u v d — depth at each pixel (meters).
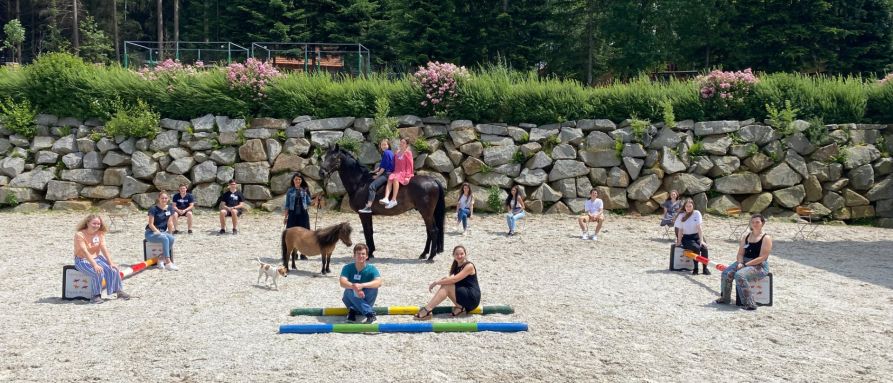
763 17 34.56
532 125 19.81
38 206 18.58
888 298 9.86
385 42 43.41
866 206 18.59
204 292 9.75
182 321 8.22
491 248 13.96
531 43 38.88
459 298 8.48
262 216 18.16
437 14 37.34
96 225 9.25
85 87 19.77
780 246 14.67
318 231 10.96
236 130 19.44
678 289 10.31
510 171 19.14
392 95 20.12
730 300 9.46
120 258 12.32
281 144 19.42
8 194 18.52
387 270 11.59
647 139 19.16
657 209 18.80
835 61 34.41
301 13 43.62
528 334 7.82
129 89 19.84
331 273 11.23
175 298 9.38
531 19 37.94
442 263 12.30
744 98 19.67
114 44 52.72
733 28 36.06
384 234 15.76
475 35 37.34
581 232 16.23
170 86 19.80
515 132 19.62
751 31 35.47
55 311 8.63
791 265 12.44
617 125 19.80
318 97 20.02
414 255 13.12
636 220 18.00
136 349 7.14
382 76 21.81
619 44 39.78
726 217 18.34
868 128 19.28
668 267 12.08
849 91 19.64
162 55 24.78
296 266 11.80
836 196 18.58
